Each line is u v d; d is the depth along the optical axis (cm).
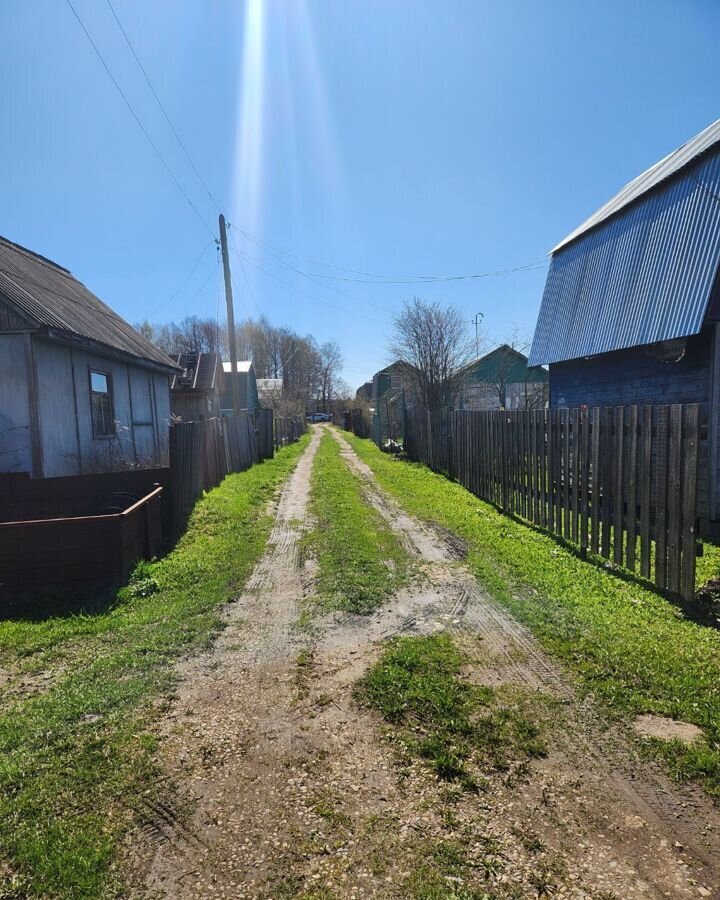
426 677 332
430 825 218
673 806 225
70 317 988
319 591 509
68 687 339
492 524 766
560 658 353
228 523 801
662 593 462
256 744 276
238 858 205
